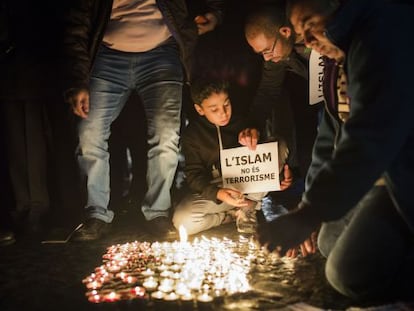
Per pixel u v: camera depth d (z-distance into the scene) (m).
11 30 5.27
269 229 2.98
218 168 5.21
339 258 3.24
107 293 3.58
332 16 3.12
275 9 4.46
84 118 4.94
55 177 6.06
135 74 5.12
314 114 6.11
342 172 2.93
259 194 5.16
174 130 5.06
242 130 5.18
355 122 2.94
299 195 6.28
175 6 4.93
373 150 2.89
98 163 4.98
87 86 4.82
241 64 5.84
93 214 4.96
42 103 5.61
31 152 5.45
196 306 3.29
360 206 3.40
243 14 5.79
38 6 5.29
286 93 6.08
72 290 3.65
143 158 6.19
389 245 3.14
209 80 4.79
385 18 3.03
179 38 4.96
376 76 2.94
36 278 3.91
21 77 5.30
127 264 4.15
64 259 4.34
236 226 5.23
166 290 3.54
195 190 5.03
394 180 3.08
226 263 3.96
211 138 5.13
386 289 3.20
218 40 5.83
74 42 4.80
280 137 5.29
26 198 5.51
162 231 4.93
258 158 4.91
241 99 5.88
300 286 3.57
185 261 4.14
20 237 5.04
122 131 6.27
